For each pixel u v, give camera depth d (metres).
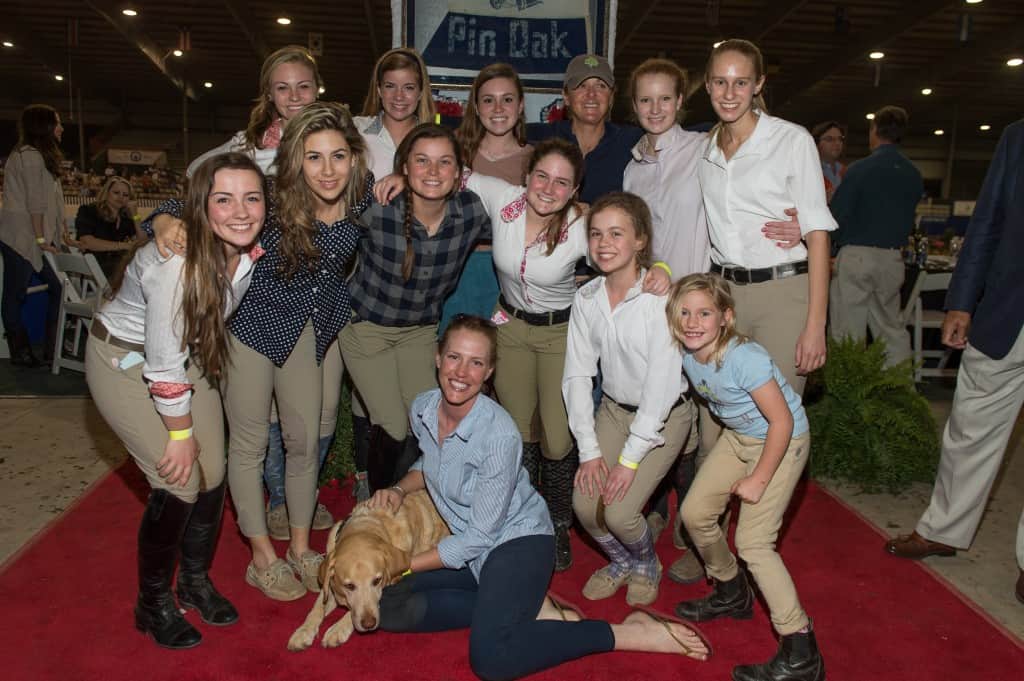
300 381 2.84
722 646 2.72
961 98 20.84
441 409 2.66
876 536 3.57
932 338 6.99
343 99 22.66
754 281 2.93
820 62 17.41
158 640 2.62
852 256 5.76
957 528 3.28
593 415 3.10
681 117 3.24
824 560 3.33
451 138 2.81
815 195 2.81
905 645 2.72
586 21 4.54
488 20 4.52
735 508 3.79
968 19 12.11
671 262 3.25
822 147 6.99
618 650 2.65
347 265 3.06
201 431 2.57
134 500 3.76
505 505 2.57
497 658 2.40
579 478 2.86
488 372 2.55
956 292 3.21
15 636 2.65
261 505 2.91
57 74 20.80
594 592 3.03
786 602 2.47
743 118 2.88
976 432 3.17
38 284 6.62
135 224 7.38
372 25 14.73
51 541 3.32
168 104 25.20
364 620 2.38
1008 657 2.66
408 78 3.38
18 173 6.07
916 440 4.21
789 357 2.94
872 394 4.41
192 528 2.71
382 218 2.87
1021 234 2.99
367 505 2.77
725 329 2.49
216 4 14.73
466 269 3.73
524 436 3.37
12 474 4.06
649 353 2.65
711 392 2.57
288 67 3.26
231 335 2.64
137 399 2.45
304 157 2.61
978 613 2.92
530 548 2.63
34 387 5.69
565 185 2.82
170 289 2.27
